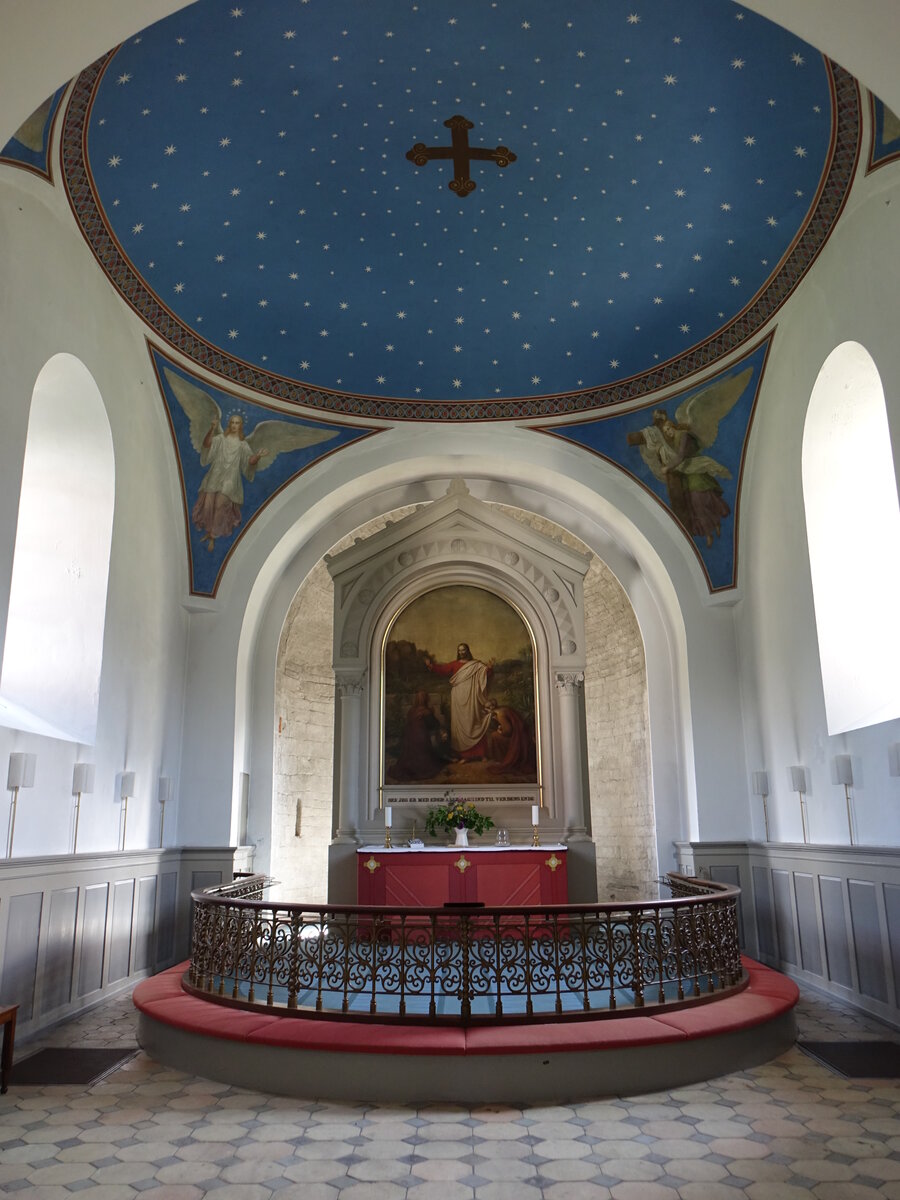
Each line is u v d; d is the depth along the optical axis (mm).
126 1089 6066
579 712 12539
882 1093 5840
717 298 10680
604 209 9648
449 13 7461
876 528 9500
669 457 12125
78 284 8922
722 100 8164
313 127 8609
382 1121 5434
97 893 8812
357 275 10609
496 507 13734
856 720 9070
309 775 15094
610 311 11141
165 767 11289
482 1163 4773
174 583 11734
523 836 12219
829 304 9133
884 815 8172
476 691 12781
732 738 11836
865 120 7730
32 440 9438
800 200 8969
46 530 9320
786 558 10492
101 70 7391
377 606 12875
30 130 7344
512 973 7195
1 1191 4441
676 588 12227
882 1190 4359
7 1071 6023
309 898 14641
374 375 12164
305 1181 4559
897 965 7648
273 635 13117
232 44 7582
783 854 10406
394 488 13758
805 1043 7125
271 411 12062
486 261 10477
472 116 8570
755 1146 4953
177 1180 4574
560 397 12445
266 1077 6043
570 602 12836
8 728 7266
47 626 9086
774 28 7355
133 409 10398
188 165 8781
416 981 7117
